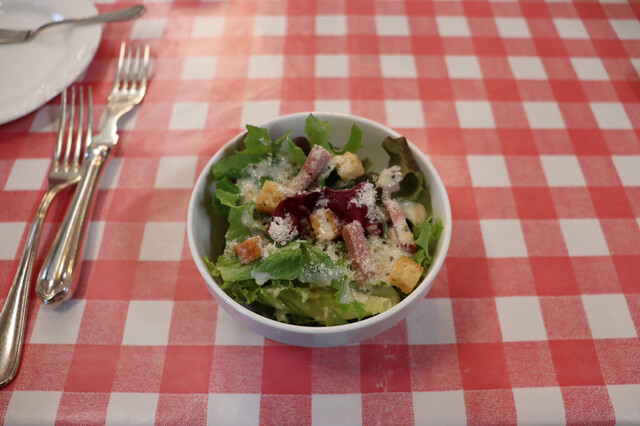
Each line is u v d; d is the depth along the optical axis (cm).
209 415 28
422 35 45
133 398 28
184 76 42
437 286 32
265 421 28
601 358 29
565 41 44
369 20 46
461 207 35
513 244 34
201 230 28
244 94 41
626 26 45
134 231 34
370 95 41
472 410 28
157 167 37
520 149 38
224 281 27
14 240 34
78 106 40
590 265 33
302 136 32
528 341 30
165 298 32
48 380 29
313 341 26
